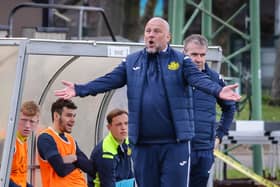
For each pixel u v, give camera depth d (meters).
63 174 20.52
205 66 20.05
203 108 19.88
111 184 20.53
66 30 26.92
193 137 18.50
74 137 23.80
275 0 87.56
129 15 66.56
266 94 78.31
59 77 22.69
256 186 32.38
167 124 16.80
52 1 32.09
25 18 31.88
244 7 37.12
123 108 23.66
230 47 66.94
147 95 16.78
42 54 19.67
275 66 72.69
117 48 20.09
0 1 31.61
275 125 33.22
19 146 19.86
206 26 36.12
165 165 16.91
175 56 16.88
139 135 16.91
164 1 70.50
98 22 61.09
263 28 87.69
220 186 32.22
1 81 18.52
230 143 32.81
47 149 20.50
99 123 23.84
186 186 17.02
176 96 16.77
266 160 38.50
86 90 17.02
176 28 34.12
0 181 18.44
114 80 17.14
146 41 16.88
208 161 20.03
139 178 17.11
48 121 23.00
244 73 37.03
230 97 15.95
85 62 22.34
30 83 22.55
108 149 20.55
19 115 18.56
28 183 21.14
